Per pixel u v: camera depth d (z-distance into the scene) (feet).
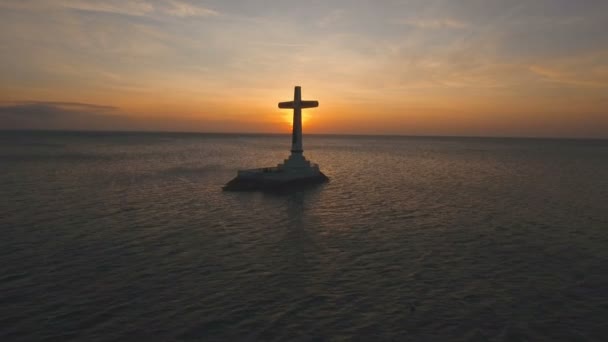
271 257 71.46
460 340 42.98
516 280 60.70
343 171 232.94
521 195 145.07
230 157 343.67
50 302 51.24
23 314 47.83
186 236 85.15
